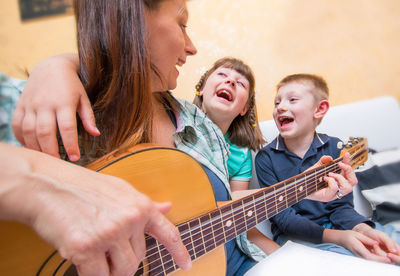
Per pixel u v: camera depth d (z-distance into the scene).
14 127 0.38
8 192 0.22
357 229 0.68
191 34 0.98
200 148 0.62
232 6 1.00
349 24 1.07
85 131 0.45
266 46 1.05
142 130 0.46
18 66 0.98
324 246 0.66
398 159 0.81
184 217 0.45
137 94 0.45
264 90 1.03
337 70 1.08
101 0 0.43
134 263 0.26
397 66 1.06
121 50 0.43
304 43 1.05
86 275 0.24
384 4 1.06
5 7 0.98
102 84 0.46
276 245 0.71
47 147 0.35
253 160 0.95
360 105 0.94
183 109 0.64
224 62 0.85
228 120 0.85
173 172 0.45
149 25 0.46
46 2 0.96
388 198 0.76
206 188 0.48
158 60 0.50
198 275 0.47
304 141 0.81
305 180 0.65
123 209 0.25
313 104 0.81
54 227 0.23
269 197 0.57
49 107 0.36
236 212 0.51
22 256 0.31
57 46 0.99
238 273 0.62
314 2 1.05
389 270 0.47
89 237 0.23
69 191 0.24
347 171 0.69
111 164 0.40
